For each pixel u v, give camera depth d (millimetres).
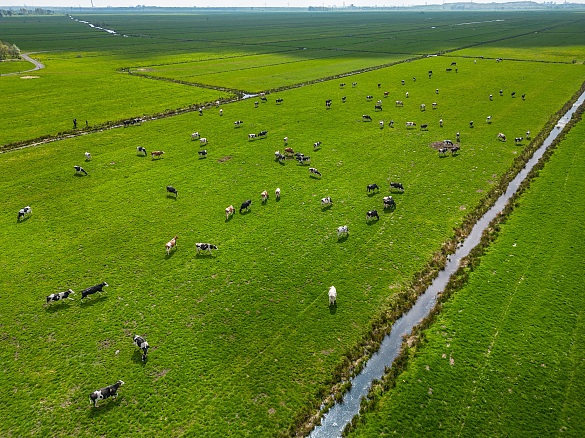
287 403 19891
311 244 32000
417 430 18531
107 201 38938
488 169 44312
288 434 18562
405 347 22891
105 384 20828
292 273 28781
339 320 24734
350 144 52219
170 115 67562
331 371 21531
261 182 42438
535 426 18453
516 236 32344
